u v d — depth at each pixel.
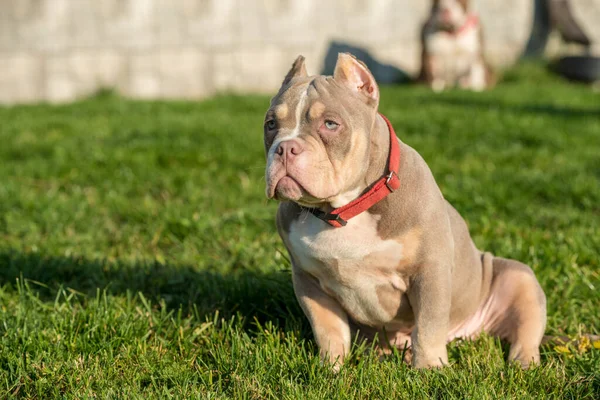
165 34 19.27
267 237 7.08
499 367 4.49
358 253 4.46
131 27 19.02
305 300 4.79
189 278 6.09
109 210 8.12
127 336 4.90
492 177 9.03
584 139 11.23
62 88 18.66
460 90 17.73
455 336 5.23
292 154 4.18
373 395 4.13
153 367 4.54
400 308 4.74
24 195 8.60
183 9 19.31
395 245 4.43
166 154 10.33
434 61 19.36
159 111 15.04
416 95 16.73
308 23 20.17
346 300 4.73
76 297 5.62
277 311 5.44
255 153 10.40
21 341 4.82
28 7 18.23
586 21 20.91
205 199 8.47
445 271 4.48
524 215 7.68
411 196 4.43
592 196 8.20
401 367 4.43
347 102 4.38
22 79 18.31
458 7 19.06
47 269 6.33
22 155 10.90
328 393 4.11
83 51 18.73
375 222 4.44
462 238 4.99
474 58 19.31
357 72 4.50
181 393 4.12
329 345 4.68
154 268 6.34
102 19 18.80
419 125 12.30
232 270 6.38
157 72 19.31
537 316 4.95
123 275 6.18
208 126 12.54
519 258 6.32
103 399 4.08
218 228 7.37
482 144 10.94
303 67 4.79
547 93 16.97
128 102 16.55
